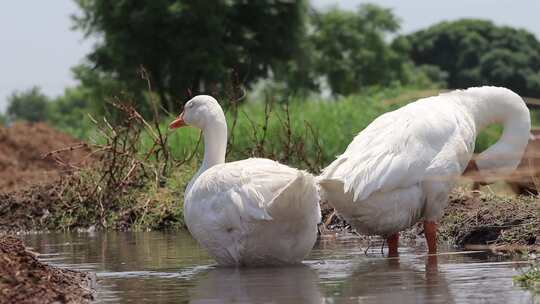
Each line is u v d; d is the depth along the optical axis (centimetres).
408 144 1142
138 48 4347
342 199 1149
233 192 1075
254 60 4597
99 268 1123
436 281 954
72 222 1705
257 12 4659
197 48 4309
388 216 1139
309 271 1052
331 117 2539
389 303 849
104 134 1817
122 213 1686
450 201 1416
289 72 5066
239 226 1067
